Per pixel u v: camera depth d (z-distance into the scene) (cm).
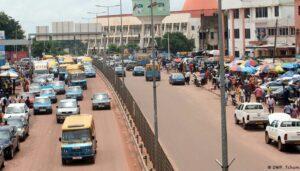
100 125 5553
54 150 4406
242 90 7062
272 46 10694
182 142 4481
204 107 6625
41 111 6488
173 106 6794
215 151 4081
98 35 14475
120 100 7112
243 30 13438
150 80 10344
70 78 9106
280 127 4122
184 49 19312
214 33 17638
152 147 3459
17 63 13875
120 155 4109
